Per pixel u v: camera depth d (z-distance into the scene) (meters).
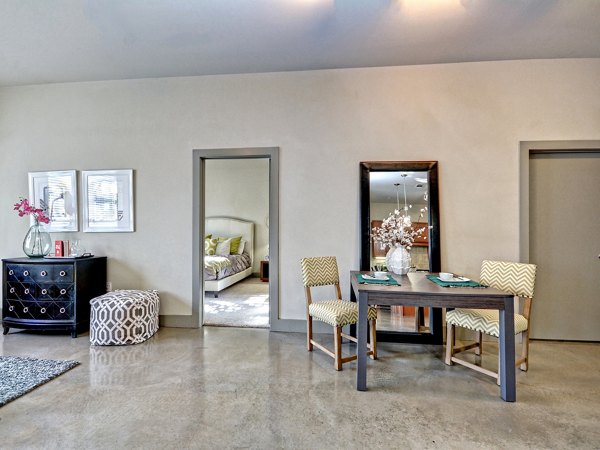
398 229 2.91
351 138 3.33
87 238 3.66
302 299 3.38
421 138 3.25
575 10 2.38
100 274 3.51
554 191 3.19
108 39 2.79
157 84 3.57
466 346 2.73
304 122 3.39
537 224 3.21
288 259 3.40
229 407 1.95
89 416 1.85
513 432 1.74
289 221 3.40
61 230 3.68
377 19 2.51
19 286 3.21
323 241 3.36
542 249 3.20
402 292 2.15
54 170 3.70
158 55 3.07
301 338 3.19
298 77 3.40
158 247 3.57
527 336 2.48
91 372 2.41
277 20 2.53
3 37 2.76
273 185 3.41
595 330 3.14
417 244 3.20
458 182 3.21
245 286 6.12
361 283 2.38
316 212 3.37
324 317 2.60
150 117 3.58
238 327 3.54
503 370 2.06
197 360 2.64
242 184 7.54
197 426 1.77
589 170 3.16
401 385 2.24
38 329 3.18
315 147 3.38
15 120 3.76
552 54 3.03
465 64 3.20
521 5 2.34
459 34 2.71
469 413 1.91
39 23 2.56
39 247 3.40
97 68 3.34
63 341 3.07
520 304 3.18
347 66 3.29
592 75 3.08
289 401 2.02
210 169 7.61
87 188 3.65
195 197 3.52
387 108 3.29
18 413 1.88
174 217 3.55
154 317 3.29
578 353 2.85
